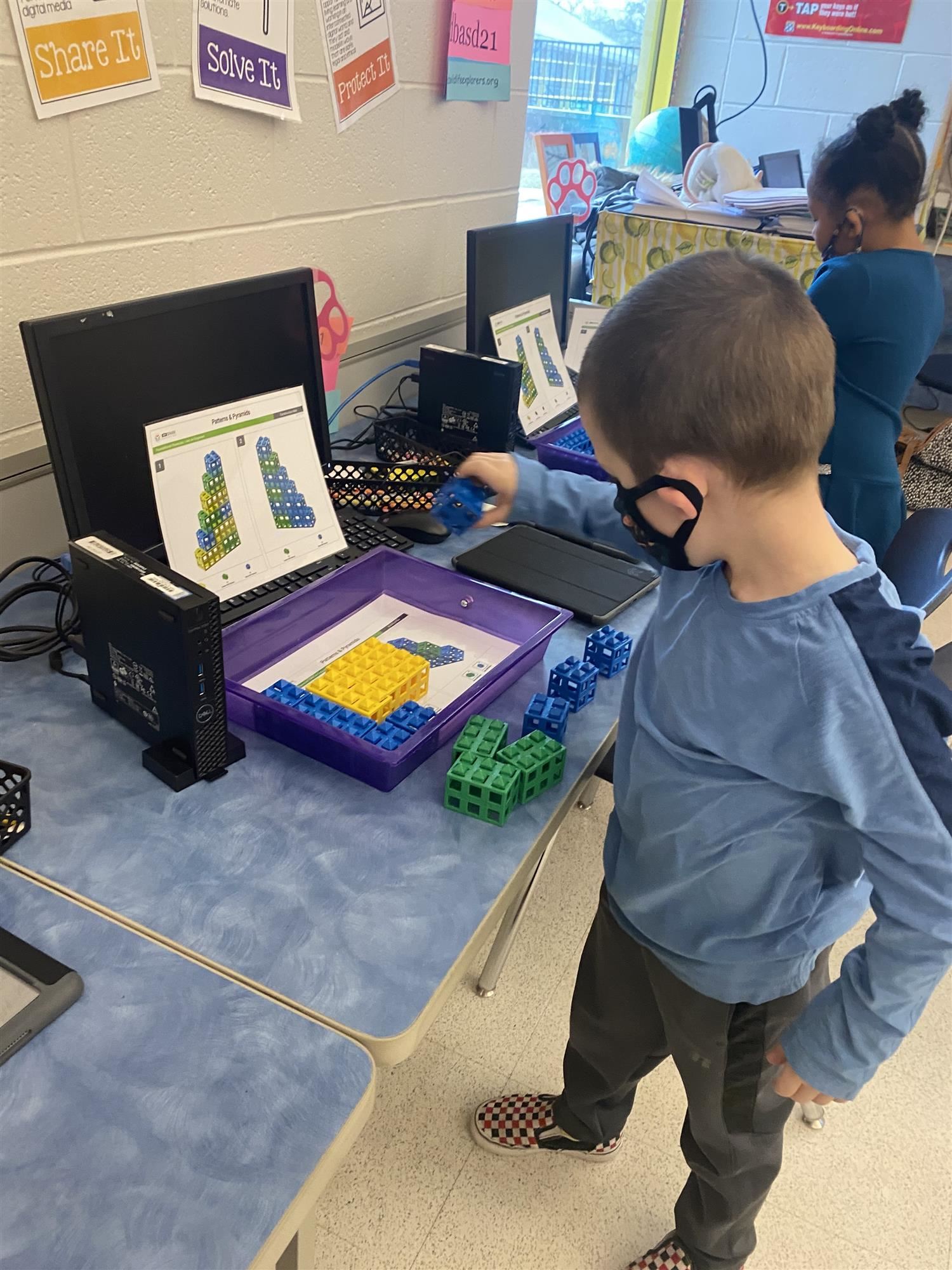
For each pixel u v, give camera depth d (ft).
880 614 2.14
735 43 10.08
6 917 2.39
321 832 2.75
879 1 9.25
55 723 3.12
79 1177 1.82
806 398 1.99
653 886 2.87
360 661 3.43
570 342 6.52
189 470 3.49
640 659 2.81
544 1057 4.82
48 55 3.40
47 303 3.75
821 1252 4.12
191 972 2.27
